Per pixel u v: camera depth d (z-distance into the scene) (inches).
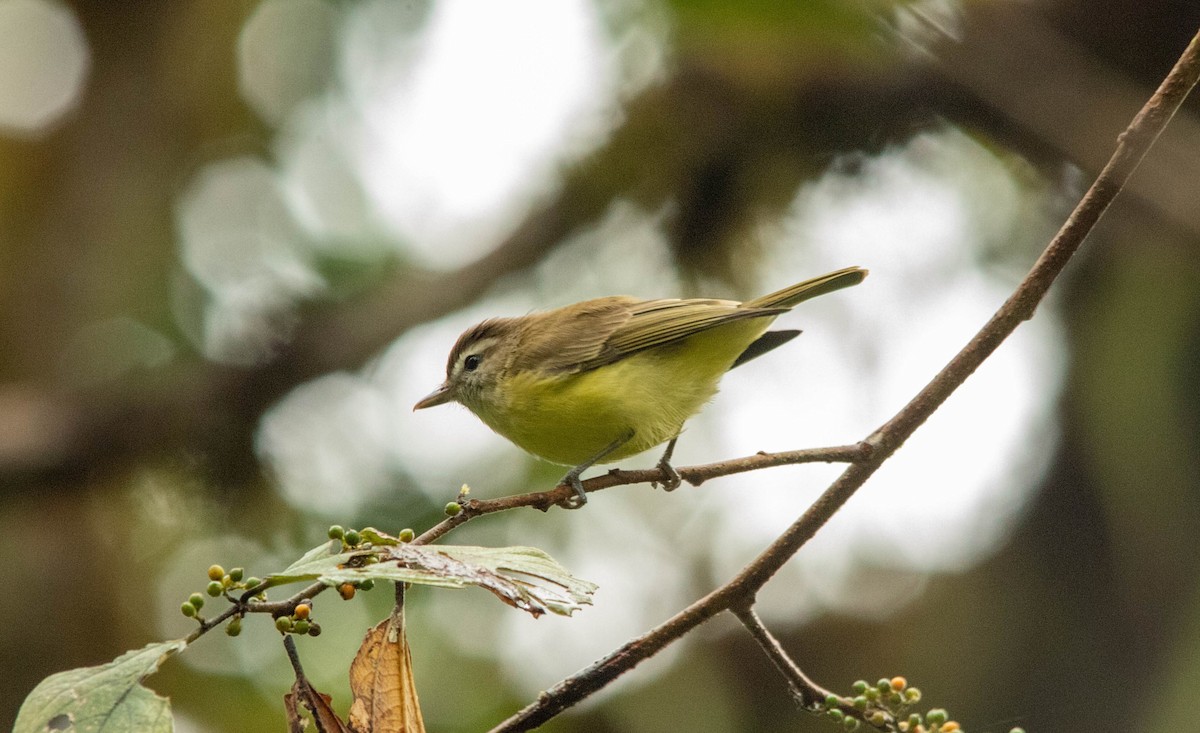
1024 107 411.5
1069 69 414.6
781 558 223.1
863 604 536.4
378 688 191.5
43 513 527.8
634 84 515.5
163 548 530.6
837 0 298.5
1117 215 467.2
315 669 459.8
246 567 516.4
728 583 222.8
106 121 591.5
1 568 513.3
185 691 468.1
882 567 543.5
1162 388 468.1
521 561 189.6
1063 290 514.3
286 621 179.9
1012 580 522.6
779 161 511.2
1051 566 518.3
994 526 534.9
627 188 535.5
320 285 560.4
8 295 571.2
